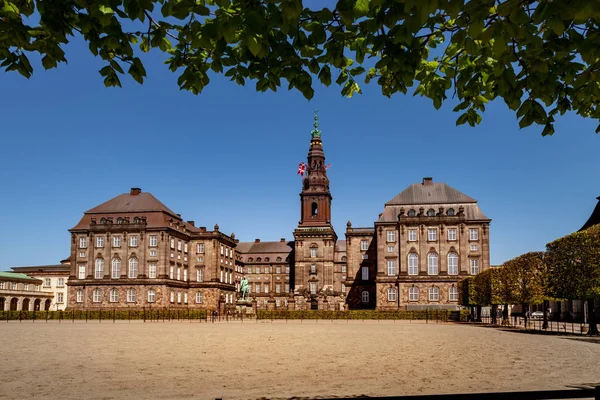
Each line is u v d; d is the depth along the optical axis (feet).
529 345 110.73
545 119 30.89
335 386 57.16
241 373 67.67
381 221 328.08
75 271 356.59
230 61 30.12
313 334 148.46
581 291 142.92
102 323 230.68
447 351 96.94
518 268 185.26
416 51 28.12
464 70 32.63
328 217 408.46
